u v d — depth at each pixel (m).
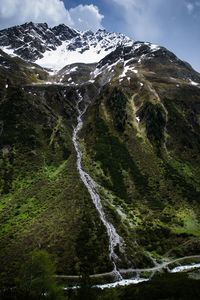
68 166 170.25
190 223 144.38
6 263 113.44
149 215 145.50
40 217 136.88
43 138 192.00
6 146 180.88
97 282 106.25
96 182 159.62
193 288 75.88
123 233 129.88
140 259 119.31
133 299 74.88
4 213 142.12
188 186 167.38
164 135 197.12
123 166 172.38
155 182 166.12
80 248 119.06
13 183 160.88
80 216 134.25
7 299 62.88
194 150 193.00
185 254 127.00
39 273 74.69
